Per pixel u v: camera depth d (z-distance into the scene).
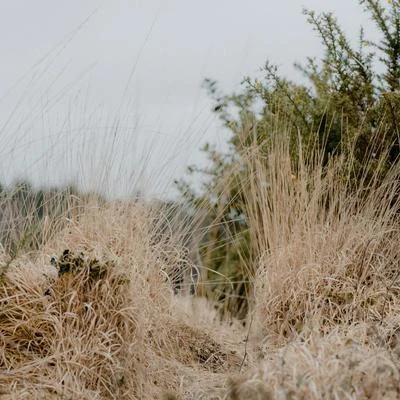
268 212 6.03
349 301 5.27
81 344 4.46
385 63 6.53
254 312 5.68
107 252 5.00
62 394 4.10
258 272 5.88
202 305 6.44
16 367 4.31
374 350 4.03
